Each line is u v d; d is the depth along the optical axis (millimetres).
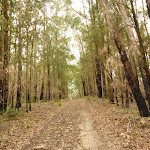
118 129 6148
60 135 6168
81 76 38938
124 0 9828
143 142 4559
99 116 9367
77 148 4742
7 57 11812
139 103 8000
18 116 10461
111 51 13352
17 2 12797
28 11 12250
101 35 13227
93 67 18672
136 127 6156
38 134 6422
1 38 11094
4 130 7129
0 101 10555
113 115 9047
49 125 7969
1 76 11031
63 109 14500
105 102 16094
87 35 15359
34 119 9508
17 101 12031
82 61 20031
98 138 5465
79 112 11844
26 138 5914
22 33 12586
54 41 27688
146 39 11195
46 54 26438
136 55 9008
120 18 10727
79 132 6430
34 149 4777
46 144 5180
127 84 11391
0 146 5008
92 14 15375
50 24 25781
